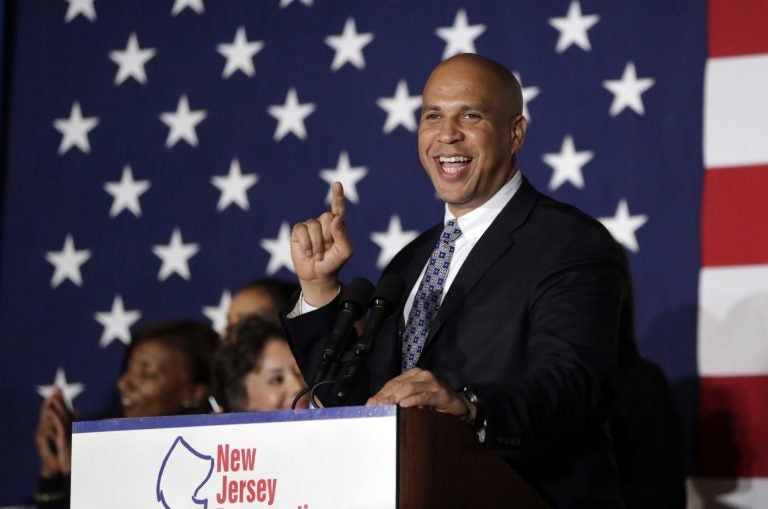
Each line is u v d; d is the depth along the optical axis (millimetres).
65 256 14625
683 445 12180
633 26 13258
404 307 8039
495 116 8148
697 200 12711
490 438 6137
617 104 13141
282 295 11562
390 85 14016
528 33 13578
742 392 12242
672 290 12594
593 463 7129
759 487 12031
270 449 5867
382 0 14203
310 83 14281
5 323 14578
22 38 15203
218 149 14430
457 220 8172
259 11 14609
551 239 7527
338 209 7730
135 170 14648
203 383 12469
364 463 5648
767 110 12727
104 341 14320
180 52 14773
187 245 14320
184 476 6047
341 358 7066
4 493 14133
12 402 14375
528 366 7102
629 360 11492
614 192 12961
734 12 12992
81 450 6305
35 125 14984
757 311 12359
